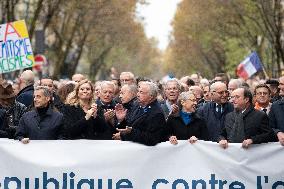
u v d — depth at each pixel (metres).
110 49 108.56
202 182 15.91
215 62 108.81
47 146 15.83
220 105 19.17
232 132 16.55
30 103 20.22
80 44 84.19
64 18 71.69
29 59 22.94
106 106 18.25
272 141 16.09
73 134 16.09
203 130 16.66
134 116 16.44
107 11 78.69
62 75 83.69
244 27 74.38
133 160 15.83
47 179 15.83
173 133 16.61
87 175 15.82
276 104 18.47
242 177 15.93
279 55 60.94
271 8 57.44
